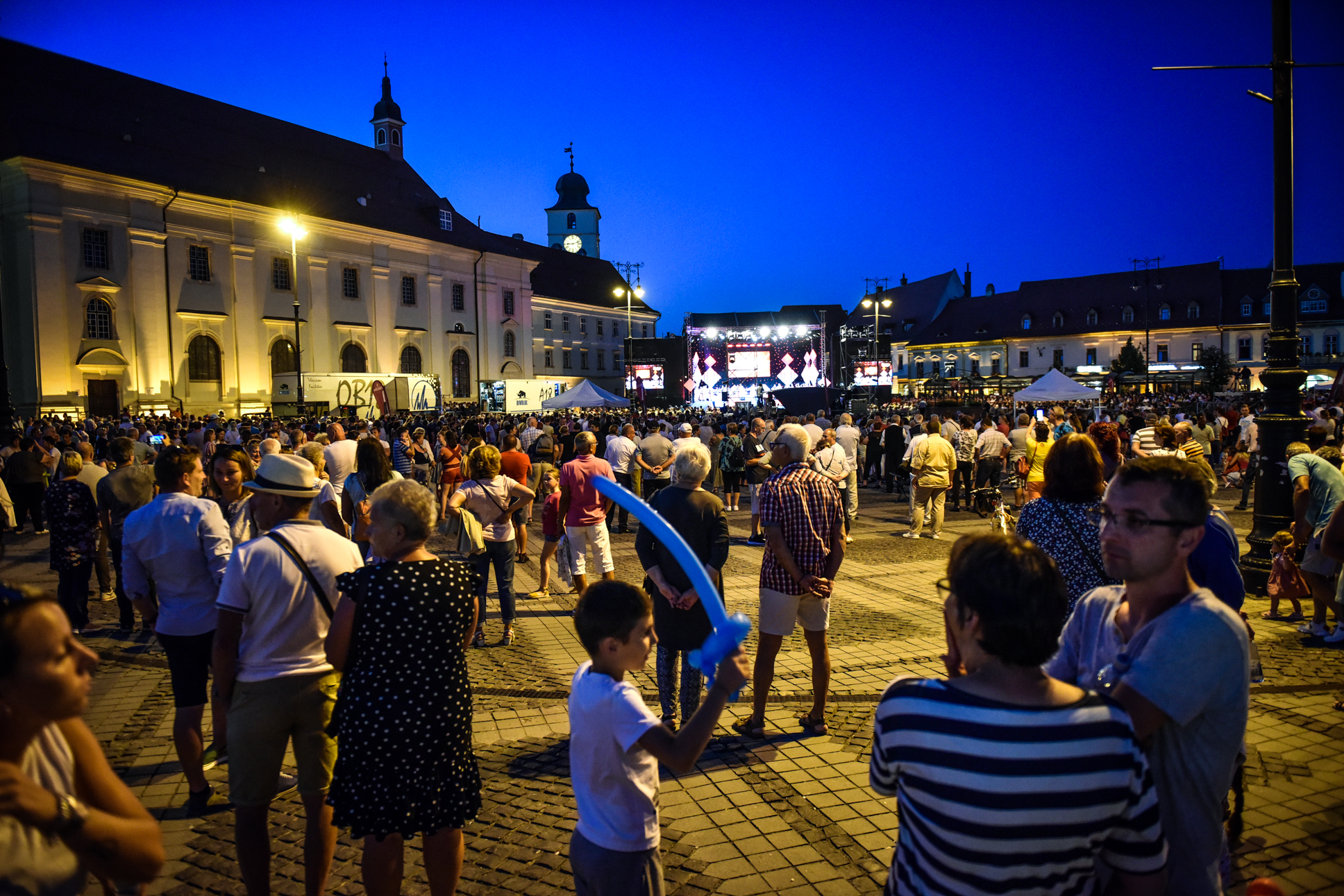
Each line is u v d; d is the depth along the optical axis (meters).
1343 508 4.34
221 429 27.11
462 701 2.90
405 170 58.50
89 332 37.22
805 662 6.20
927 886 1.55
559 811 3.92
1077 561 3.03
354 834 2.69
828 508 4.72
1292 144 7.67
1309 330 69.81
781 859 3.46
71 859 1.50
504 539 6.90
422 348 53.97
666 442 13.21
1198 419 18.02
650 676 6.02
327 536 3.26
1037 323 83.81
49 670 1.46
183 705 4.04
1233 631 1.76
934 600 8.14
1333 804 3.75
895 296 102.81
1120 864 1.57
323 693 3.15
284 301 45.47
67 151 38.22
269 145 49.22
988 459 14.71
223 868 3.48
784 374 56.31
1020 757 1.46
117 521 7.37
